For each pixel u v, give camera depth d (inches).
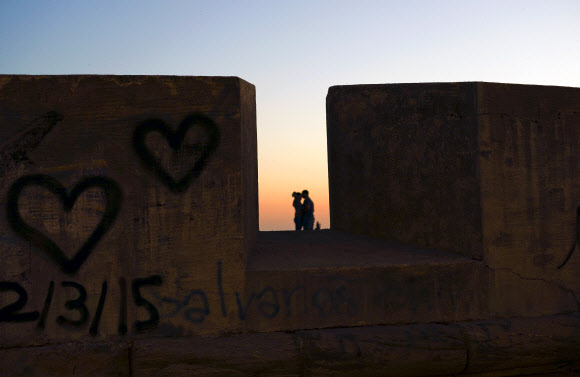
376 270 118.5
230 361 106.7
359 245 141.3
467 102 130.3
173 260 111.1
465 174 129.9
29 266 107.0
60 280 107.9
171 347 107.0
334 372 110.0
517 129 131.3
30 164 107.7
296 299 114.8
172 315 110.7
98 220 109.3
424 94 138.5
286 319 114.3
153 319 110.1
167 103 111.7
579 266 135.9
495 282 126.0
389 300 119.0
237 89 114.3
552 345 122.3
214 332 111.6
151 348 106.3
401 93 143.5
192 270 111.5
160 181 111.2
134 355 105.9
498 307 126.0
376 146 148.6
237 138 113.7
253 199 139.7
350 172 156.6
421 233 138.6
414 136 140.4
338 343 110.9
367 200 152.4
